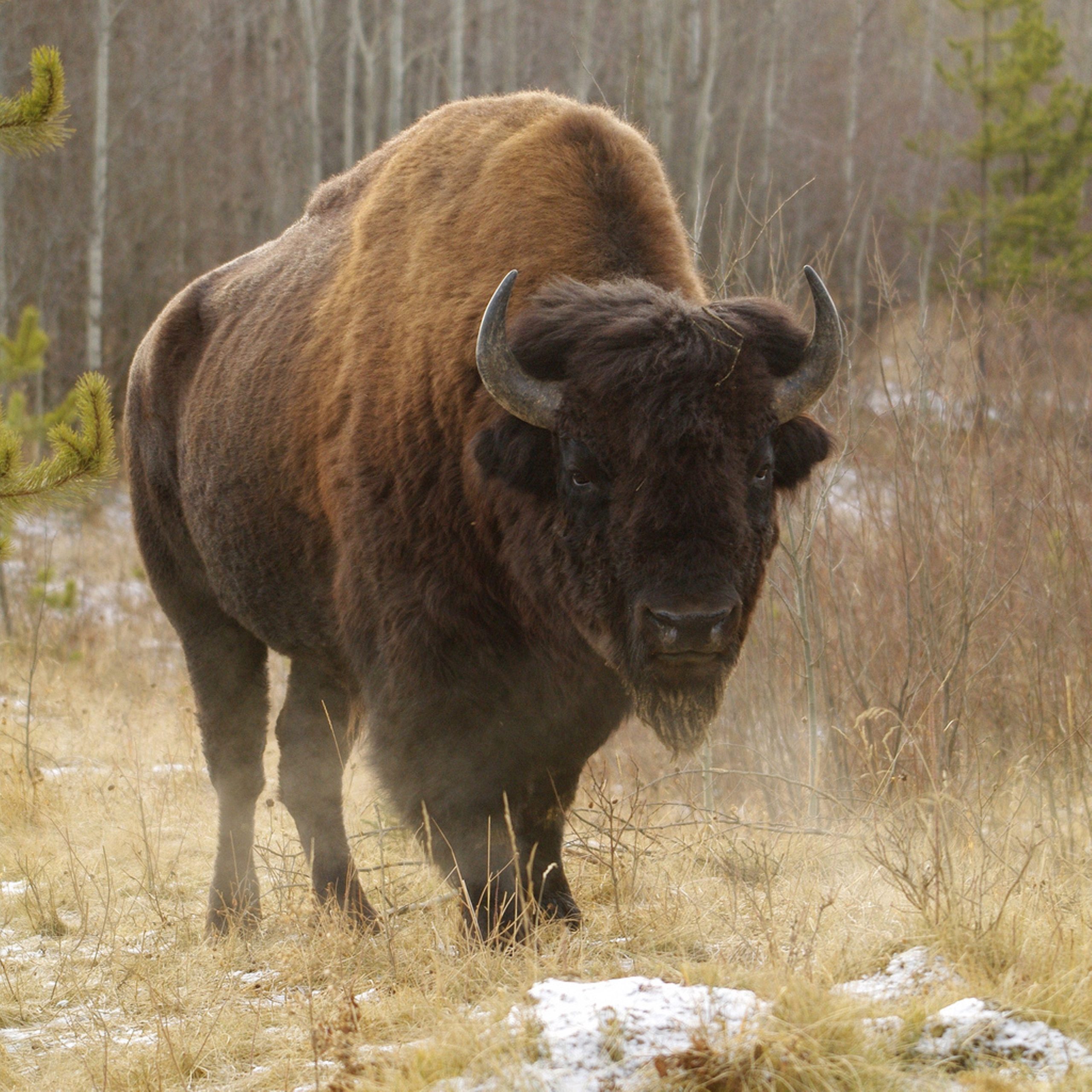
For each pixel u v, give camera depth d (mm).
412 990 13109
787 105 116125
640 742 26828
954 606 23234
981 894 13102
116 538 57469
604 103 22266
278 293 20422
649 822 20859
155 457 22703
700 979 11891
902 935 13195
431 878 18812
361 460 16484
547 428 13969
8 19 91875
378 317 17297
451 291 16203
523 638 15414
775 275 23062
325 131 110562
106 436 20375
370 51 95312
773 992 11180
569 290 14414
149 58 103812
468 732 15398
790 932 13859
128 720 31797
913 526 23234
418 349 16109
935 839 15250
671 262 16000
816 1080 9914
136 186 97938
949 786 19750
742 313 14195
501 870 14844
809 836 18750
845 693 24094
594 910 16656
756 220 24484
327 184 21953
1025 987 11547
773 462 14219
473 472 15094
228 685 21266
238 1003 13906
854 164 115812
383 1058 11070
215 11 111750
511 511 14773
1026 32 80938
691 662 13156
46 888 19391
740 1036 10172
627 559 13164
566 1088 9945
